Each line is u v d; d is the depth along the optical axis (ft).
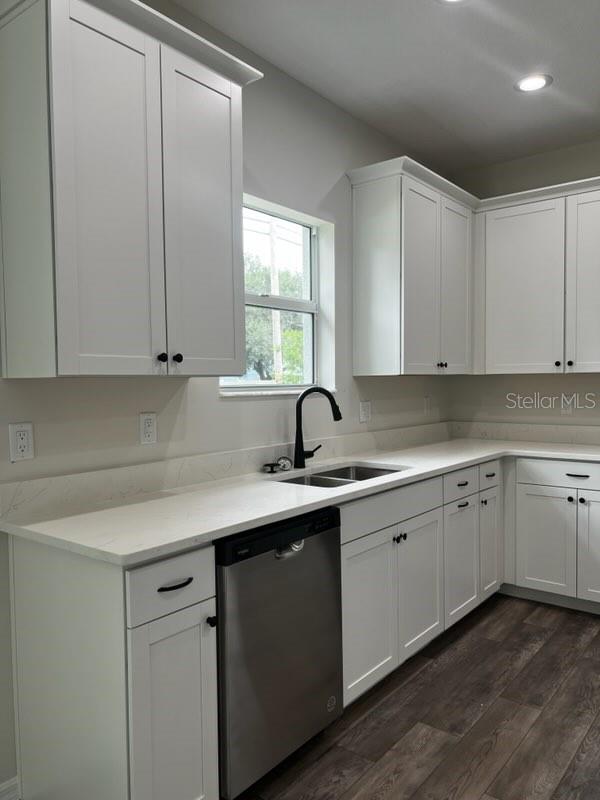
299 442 8.91
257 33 8.13
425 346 10.52
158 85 5.94
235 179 6.82
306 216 9.55
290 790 6.03
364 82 9.45
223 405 8.23
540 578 10.84
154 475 7.22
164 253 6.03
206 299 6.49
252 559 5.72
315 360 10.27
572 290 11.09
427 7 7.55
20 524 5.59
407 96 9.92
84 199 5.31
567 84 9.54
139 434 7.15
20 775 6.04
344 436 10.37
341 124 10.31
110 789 4.94
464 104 10.23
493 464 10.75
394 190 9.95
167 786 5.00
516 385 12.98
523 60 8.81
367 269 10.34
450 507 9.37
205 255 6.47
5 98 5.51
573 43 8.36
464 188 13.57
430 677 8.26
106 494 6.69
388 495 7.84
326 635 6.67
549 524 10.70
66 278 5.18
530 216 11.54
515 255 11.74
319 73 9.17
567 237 11.12
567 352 11.17
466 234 11.87
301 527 6.33
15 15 5.33
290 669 6.18
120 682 4.77
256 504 6.42
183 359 6.23
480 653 8.97
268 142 8.83
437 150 12.28
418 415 12.69
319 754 6.61
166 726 4.99
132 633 4.71
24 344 5.48
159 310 5.98
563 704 7.52
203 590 5.32
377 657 7.65
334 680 6.79
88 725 5.11
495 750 6.62
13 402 5.96
